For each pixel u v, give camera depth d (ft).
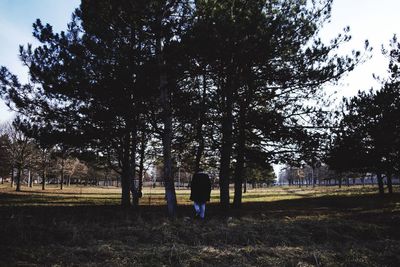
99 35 51.47
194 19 47.60
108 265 22.45
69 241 27.43
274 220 39.78
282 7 59.06
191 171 89.25
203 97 52.39
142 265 22.93
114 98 50.47
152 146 89.15
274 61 58.54
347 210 62.54
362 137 62.54
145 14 45.52
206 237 30.32
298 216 50.01
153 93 47.50
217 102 55.01
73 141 61.46
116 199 107.76
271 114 58.95
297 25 56.44
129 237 29.37
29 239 27.04
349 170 82.64
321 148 59.77
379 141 64.34
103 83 49.90
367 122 64.28
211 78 57.31
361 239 34.12
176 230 31.50
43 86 59.57
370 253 28.53
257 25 49.70
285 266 24.49
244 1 52.60
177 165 87.56
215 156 75.15
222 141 59.06
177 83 49.19
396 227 38.83
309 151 59.62
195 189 44.60
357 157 66.80
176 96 48.96
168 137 49.26
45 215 46.91
